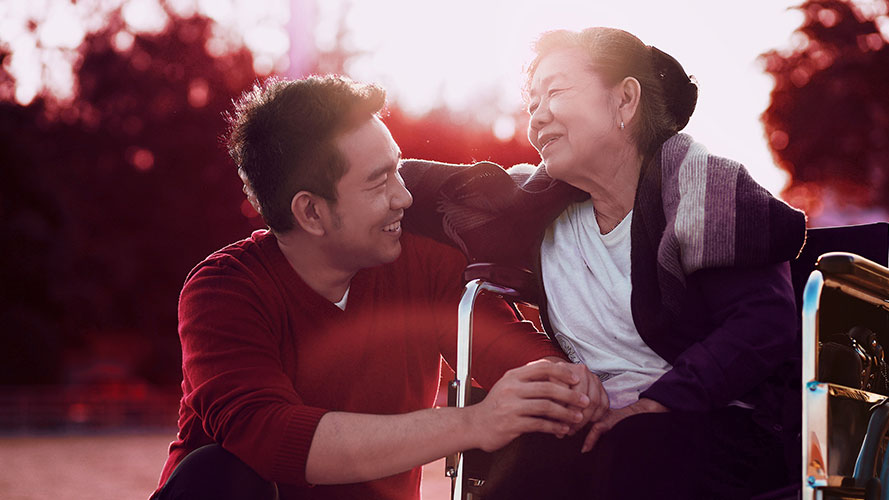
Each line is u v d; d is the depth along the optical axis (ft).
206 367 6.98
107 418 77.66
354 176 7.12
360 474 6.42
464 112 91.09
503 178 7.64
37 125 101.40
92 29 106.01
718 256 6.27
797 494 6.07
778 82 86.53
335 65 92.53
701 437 6.18
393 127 90.33
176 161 104.68
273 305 7.37
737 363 6.13
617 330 7.11
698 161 6.57
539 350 7.48
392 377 7.80
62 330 99.09
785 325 6.23
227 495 6.61
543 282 7.53
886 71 85.46
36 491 32.09
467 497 6.83
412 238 8.17
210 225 105.09
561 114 7.03
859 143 84.28
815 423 5.57
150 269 103.91
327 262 7.50
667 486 6.18
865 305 6.97
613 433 6.34
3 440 63.82
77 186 102.17
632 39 7.14
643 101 7.09
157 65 106.22
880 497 5.87
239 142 7.46
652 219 6.72
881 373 6.70
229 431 6.68
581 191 7.44
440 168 7.98
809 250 7.47
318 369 7.54
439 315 8.13
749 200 6.32
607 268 7.18
